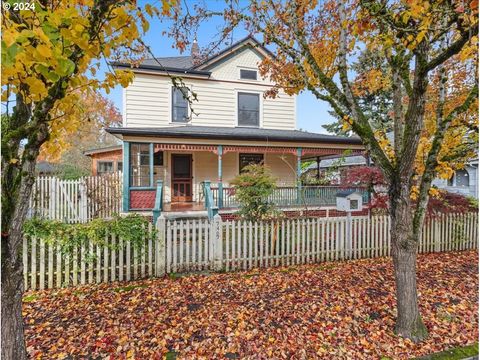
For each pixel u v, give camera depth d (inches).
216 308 148.4
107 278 191.2
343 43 136.6
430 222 274.1
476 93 121.3
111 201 399.9
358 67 217.0
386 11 102.7
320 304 152.6
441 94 143.9
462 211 296.7
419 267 222.4
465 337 124.9
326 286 180.4
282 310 145.7
